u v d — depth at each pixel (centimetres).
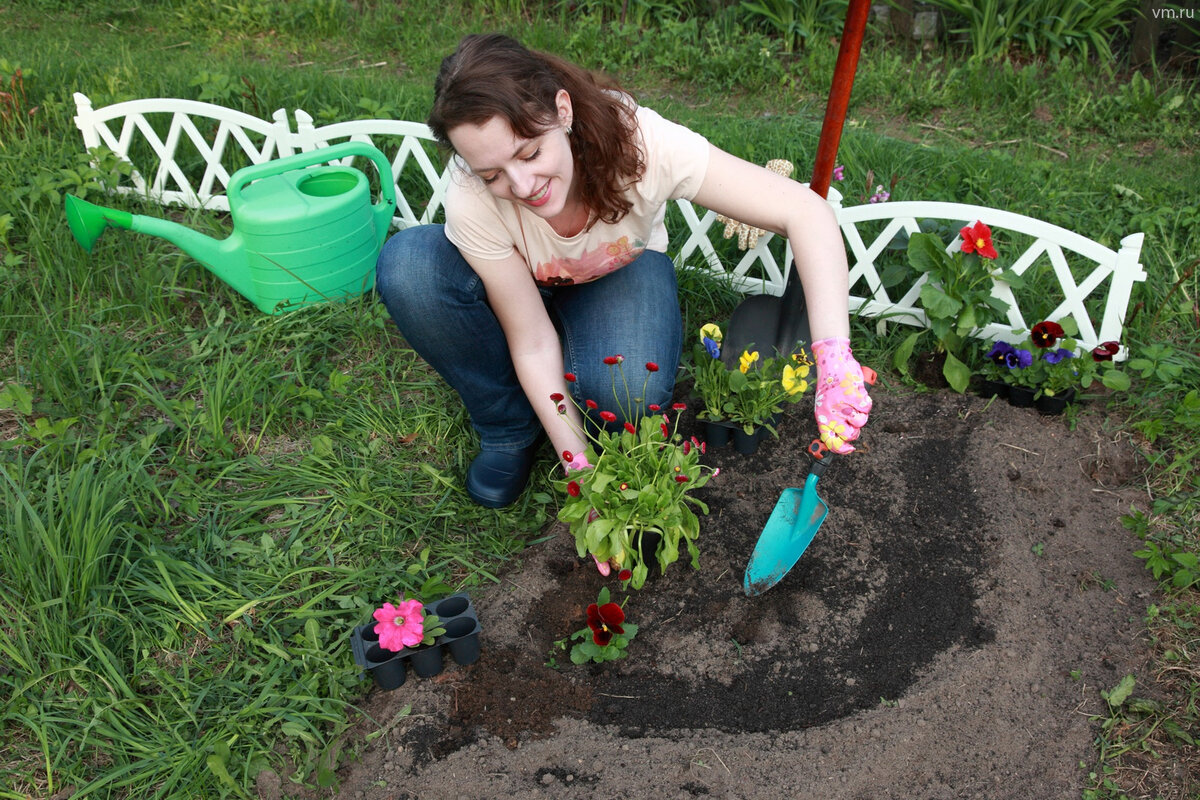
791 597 225
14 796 183
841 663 210
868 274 302
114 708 195
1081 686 204
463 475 255
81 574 210
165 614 213
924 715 199
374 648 201
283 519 242
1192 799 182
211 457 258
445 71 165
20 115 402
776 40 513
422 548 237
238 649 210
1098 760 190
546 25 541
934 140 435
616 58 519
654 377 226
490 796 186
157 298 310
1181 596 221
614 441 214
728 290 317
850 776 189
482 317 223
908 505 248
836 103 247
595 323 229
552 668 209
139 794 184
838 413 183
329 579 226
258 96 431
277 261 299
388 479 252
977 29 489
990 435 270
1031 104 452
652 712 201
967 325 278
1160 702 199
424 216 353
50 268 317
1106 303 294
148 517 240
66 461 250
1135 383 284
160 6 581
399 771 190
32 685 197
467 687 204
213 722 195
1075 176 386
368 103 394
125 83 432
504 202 195
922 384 290
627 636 210
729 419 265
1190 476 253
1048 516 245
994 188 371
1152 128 434
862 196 360
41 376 275
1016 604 222
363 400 280
